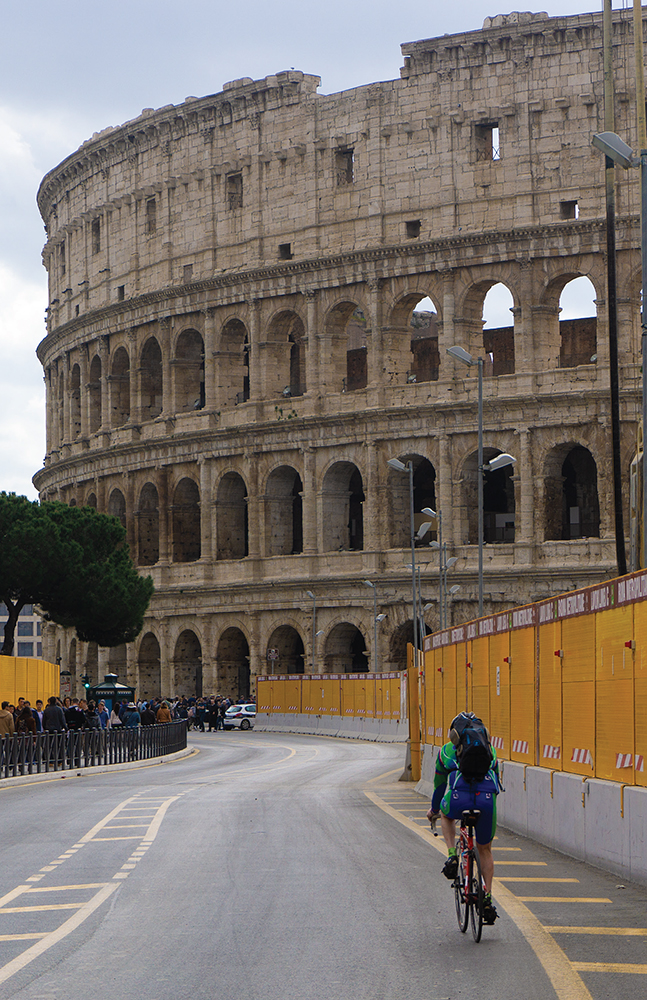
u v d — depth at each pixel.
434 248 116.81
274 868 31.17
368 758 84.12
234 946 22.03
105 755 77.50
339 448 122.81
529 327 112.44
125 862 32.94
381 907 25.64
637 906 25.75
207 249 133.38
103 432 144.12
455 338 115.81
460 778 23.03
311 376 124.62
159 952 21.67
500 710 43.06
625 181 109.50
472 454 115.00
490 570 111.69
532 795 37.78
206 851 34.69
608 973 19.75
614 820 30.33
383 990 18.78
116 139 143.25
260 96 129.12
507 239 113.19
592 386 109.31
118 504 145.12
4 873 31.66
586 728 33.44
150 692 139.75
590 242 110.19
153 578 134.50
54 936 23.22
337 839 36.97
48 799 54.00
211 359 132.62
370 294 120.56
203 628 132.12
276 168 128.38
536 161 113.31
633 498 61.31
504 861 32.75
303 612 124.62
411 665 61.00
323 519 123.69
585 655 33.59
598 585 32.69
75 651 151.88
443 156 117.50
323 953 21.36
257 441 127.94
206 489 132.38
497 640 43.56
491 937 22.61
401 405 118.31
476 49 115.94
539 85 113.38
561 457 111.94
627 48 111.00
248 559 128.25
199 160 135.00
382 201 120.75
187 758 91.06
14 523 114.31
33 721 70.69
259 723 130.00
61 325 151.62
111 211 145.50
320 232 124.75
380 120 121.19
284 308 127.31
